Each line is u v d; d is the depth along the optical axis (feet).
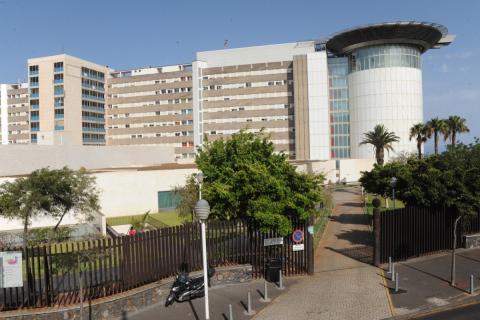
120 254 46.14
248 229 56.85
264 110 294.66
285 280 56.29
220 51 305.73
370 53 279.08
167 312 45.32
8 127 359.46
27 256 41.81
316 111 280.10
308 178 59.00
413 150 276.00
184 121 313.32
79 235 91.56
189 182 97.30
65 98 302.66
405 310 45.14
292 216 58.34
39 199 81.92
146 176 137.80
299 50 292.61
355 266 62.44
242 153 63.62
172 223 112.98
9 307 41.16
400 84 276.21
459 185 66.08
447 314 44.21
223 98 301.84
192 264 53.21
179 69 326.24
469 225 74.13
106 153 195.31
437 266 61.41
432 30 267.18
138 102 325.62
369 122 279.69
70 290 43.98
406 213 65.67
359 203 144.36
